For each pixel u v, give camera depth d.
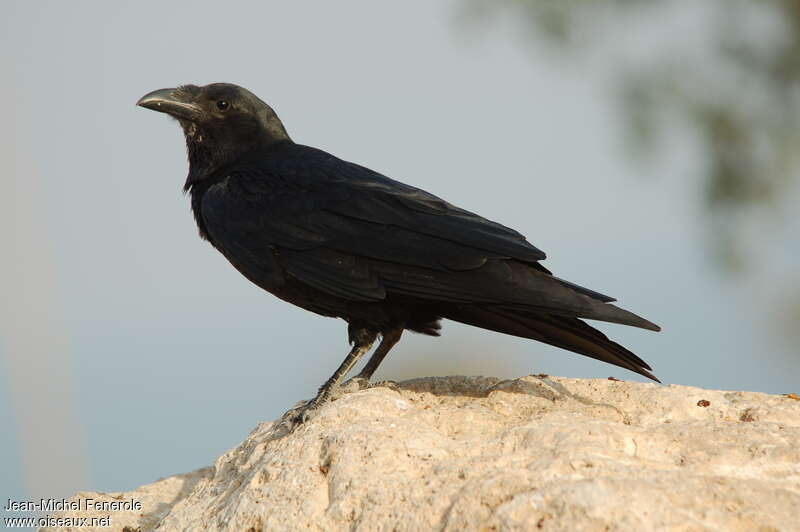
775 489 7.83
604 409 10.22
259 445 10.21
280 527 8.70
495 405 10.41
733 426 9.04
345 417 9.84
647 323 10.08
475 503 7.91
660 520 7.37
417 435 9.15
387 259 11.74
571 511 7.47
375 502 8.43
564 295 10.52
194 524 9.56
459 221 11.70
